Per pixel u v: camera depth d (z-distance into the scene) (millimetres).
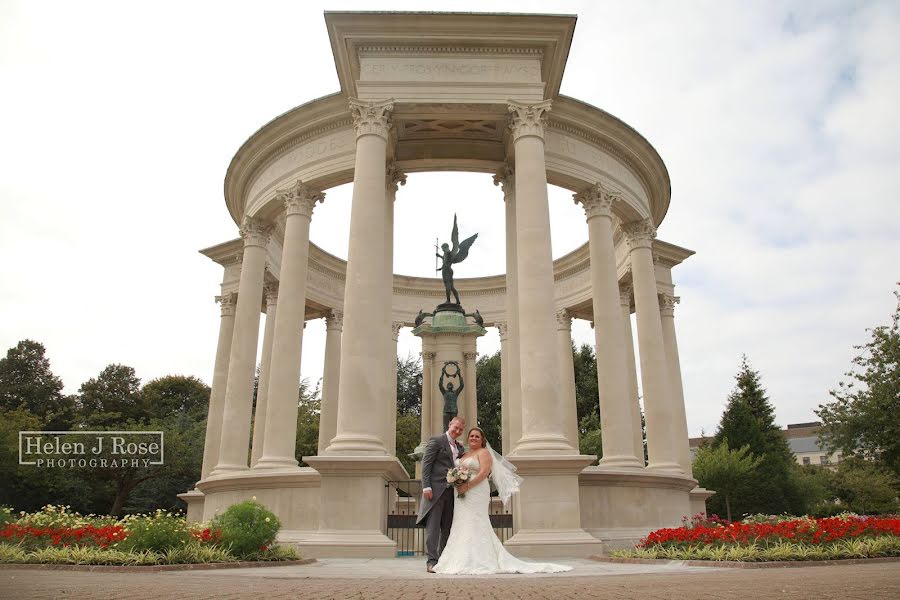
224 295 31375
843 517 14797
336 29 19672
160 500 47719
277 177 24656
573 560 13891
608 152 24625
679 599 4531
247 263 25641
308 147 23828
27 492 43562
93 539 12992
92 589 5504
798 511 49125
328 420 32219
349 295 17797
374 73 19938
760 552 11477
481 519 9508
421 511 9680
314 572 9672
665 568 10266
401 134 24266
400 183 25547
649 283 25797
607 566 11016
